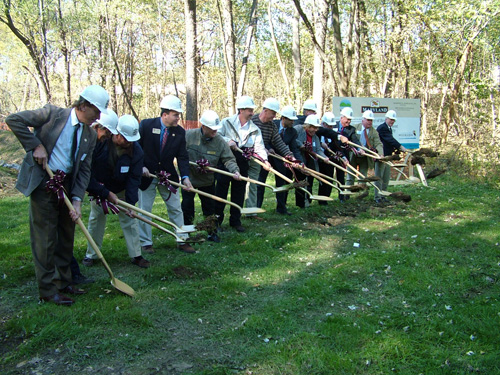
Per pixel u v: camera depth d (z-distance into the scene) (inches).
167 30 1024.2
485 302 168.2
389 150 375.6
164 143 227.9
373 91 1026.1
